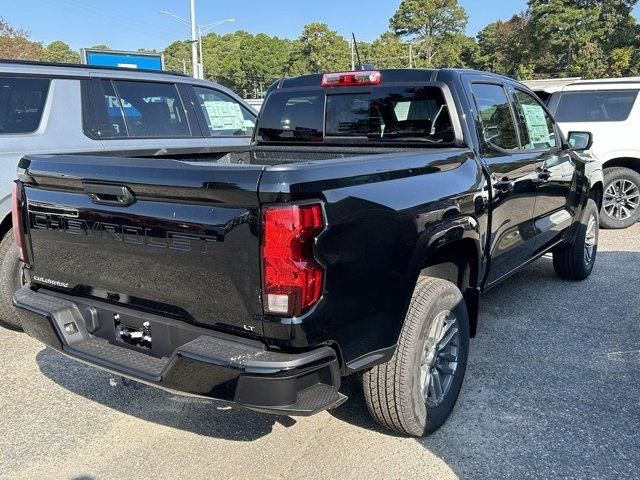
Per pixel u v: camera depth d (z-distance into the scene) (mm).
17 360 4129
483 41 81625
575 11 53750
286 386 2254
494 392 3625
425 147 3848
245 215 2250
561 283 5918
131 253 2627
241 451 3045
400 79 3902
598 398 3539
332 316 2369
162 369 2465
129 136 5617
